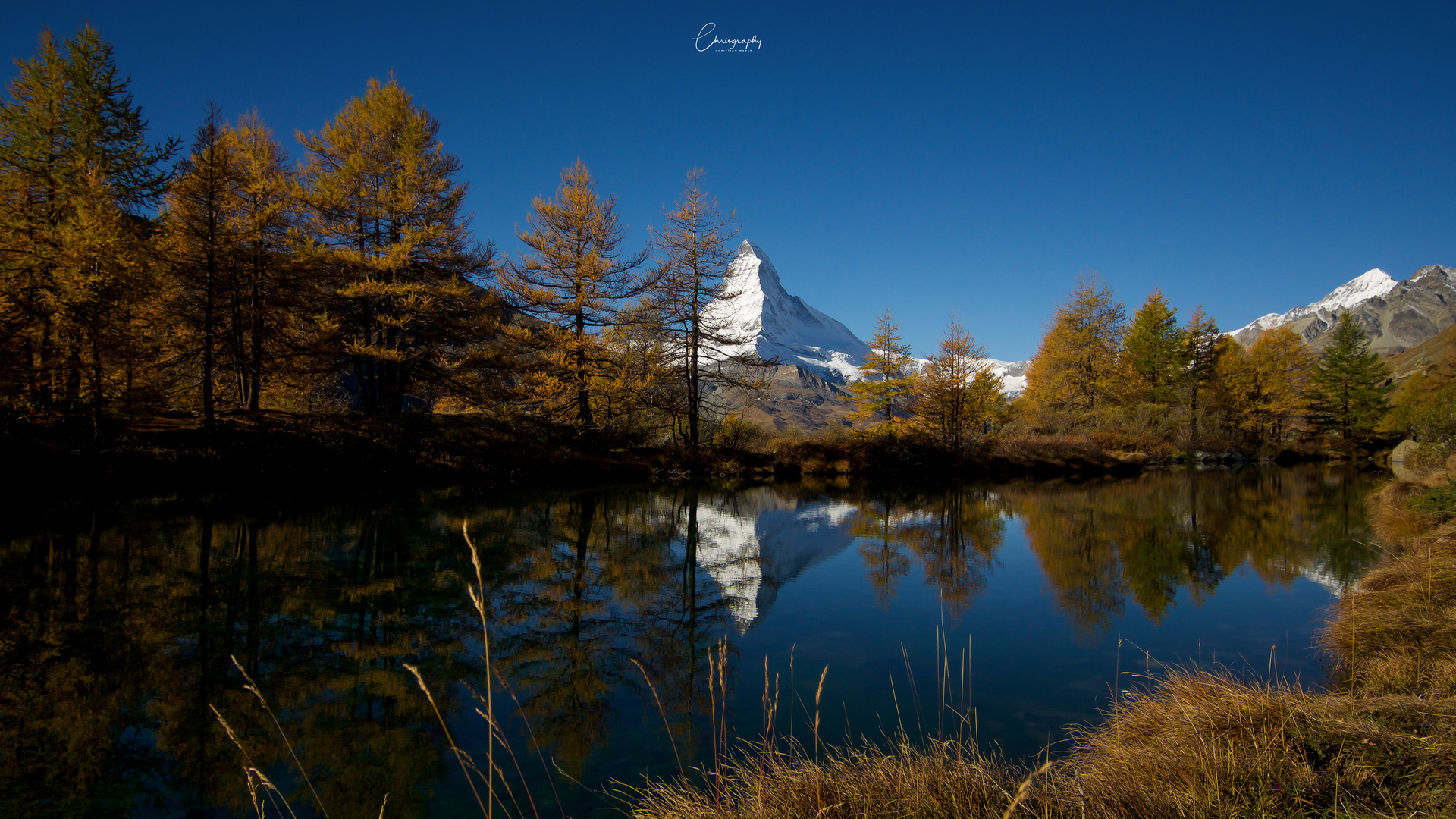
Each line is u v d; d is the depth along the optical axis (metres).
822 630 7.15
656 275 24.78
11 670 5.62
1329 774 2.87
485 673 5.82
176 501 14.23
